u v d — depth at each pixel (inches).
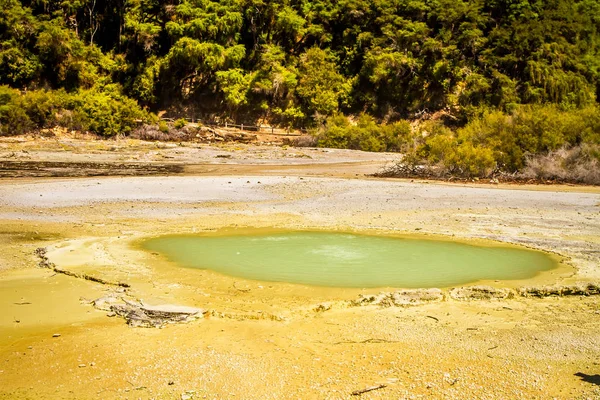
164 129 1728.6
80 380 218.4
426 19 2186.3
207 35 1994.3
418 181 941.8
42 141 1486.2
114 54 2085.4
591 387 213.8
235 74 1966.0
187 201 684.1
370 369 229.8
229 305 309.0
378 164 1242.6
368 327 281.1
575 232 530.3
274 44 2130.9
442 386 214.5
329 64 2060.8
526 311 310.2
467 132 1187.9
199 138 1754.4
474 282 360.2
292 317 295.3
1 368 228.5
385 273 380.2
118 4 2103.8
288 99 2028.8
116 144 1509.6
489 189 835.4
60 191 728.3
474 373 226.1
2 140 1456.7
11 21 1879.9
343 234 512.4
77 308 304.2
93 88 1950.1
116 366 231.0
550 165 1005.8
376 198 721.6
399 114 2071.9
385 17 2122.3
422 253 440.8
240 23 2026.3
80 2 2070.6
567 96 1977.1
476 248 461.1
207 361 236.5
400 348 252.7
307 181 860.6
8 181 822.5
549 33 2070.6
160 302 309.0
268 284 349.7
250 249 447.2
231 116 2009.1
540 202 706.2
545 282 357.7
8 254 421.1
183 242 469.7
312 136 1782.7
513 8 2142.0
